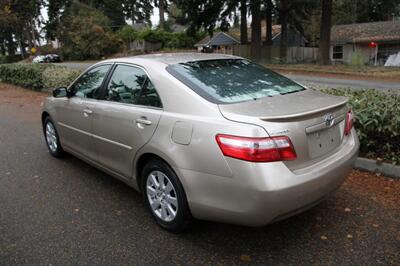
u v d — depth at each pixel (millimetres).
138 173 3826
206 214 3098
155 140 3395
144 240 3410
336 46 36125
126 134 3783
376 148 4930
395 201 3975
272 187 2736
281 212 2850
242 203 2844
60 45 58781
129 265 3057
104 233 3547
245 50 33719
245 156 2768
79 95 4809
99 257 3172
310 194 2965
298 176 2877
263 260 3070
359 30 36062
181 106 3271
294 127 2904
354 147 3551
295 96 3449
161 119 3373
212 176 2955
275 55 35531
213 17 30078
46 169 5344
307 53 38812
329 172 3104
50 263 3107
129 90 3910
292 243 3301
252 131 2781
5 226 3725
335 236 3377
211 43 45906
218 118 2979
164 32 51094
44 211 4031
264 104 3123
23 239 3479
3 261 3148
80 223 3750
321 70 23922
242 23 33781
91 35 51688
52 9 63594
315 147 3107
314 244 3271
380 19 46875
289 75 22359
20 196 4434
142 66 3832
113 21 66875
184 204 3252
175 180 3270
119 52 52250
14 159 5844
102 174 5102
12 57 65875
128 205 4137
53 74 13594
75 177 5008
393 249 3154
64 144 5340
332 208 3881
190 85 3359
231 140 2834
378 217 3672
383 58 33531
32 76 14977
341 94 6094
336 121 3324
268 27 35375
